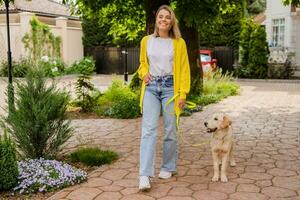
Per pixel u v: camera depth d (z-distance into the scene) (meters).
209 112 11.18
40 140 5.88
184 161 6.24
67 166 5.63
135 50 28.27
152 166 5.04
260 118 10.26
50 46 25.41
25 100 5.82
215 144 5.29
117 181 5.34
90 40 29.17
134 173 5.67
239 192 4.93
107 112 10.71
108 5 13.19
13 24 24.53
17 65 21.27
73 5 13.49
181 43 5.16
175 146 5.37
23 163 5.52
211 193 4.89
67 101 6.16
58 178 5.16
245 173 5.65
